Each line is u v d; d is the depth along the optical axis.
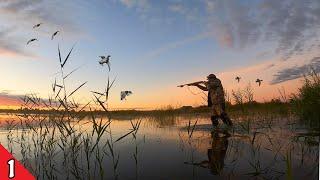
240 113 12.51
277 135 8.59
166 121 15.76
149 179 5.04
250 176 5.11
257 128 10.20
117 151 7.21
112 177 5.17
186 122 15.23
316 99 10.54
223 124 12.84
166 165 5.89
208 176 5.18
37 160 6.45
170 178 5.09
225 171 5.45
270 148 7.01
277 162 5.84
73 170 5.59
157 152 7.05
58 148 7.63
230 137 9.02
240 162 6.00
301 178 4.84
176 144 8.08
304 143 7.30
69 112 5.89
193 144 8.02
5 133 10.48
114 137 9.59
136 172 5.42
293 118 11.85
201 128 11.91
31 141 8.77
